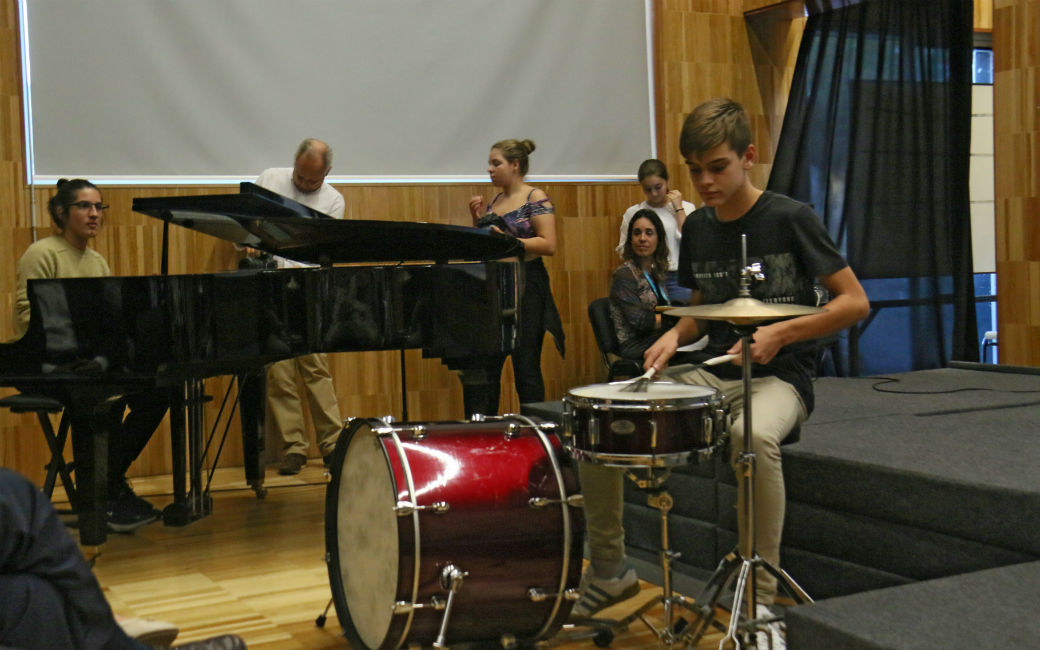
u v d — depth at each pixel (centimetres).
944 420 351
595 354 601
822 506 278
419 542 213
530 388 493
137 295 316
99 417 329
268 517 415
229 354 326
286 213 346
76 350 317
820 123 589
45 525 155
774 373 268
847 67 582
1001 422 344
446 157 567
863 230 579
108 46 498
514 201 489
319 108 539
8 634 148
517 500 223
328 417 508
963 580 198
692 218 284
